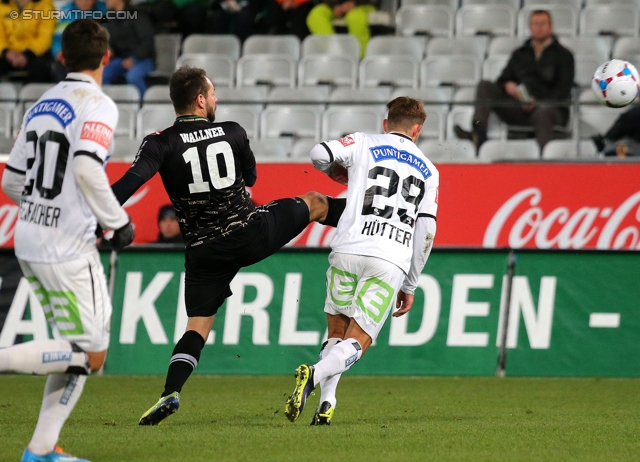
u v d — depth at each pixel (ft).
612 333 106.22
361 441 55.47
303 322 107.76
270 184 130.31
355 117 147.64
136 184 61.26
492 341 106.93
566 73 141.69
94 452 49.80
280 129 150.20
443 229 126.62
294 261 108.88
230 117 151.84
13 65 164.66
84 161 43.06
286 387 95.30
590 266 107.14
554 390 92.58
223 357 107.76
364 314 61.62
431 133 146.41
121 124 153.28
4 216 127.95
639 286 106.52
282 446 52.95
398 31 168.14
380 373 107.04
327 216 72.28
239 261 67.00
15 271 109.29
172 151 63.87
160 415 61.87
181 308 108.37
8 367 42.83
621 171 126.31
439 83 156.15
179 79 65.31
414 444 54.60
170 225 126.62
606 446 54.90
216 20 170.81
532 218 125.90
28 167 45.68
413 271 65.46
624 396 87.51
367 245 61.87
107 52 47.09
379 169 62.90
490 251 107.76
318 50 163.63
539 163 127.95
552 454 51.37
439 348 107.14
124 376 106.22
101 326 45.44
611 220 124.47
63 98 45.19
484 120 141.08
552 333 106.52
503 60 155.33
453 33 167.12
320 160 62.59
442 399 84.33
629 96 86.74
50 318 46.03
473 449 52.90
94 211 43.91
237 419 68.03
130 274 109.60
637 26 162.20
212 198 65.00
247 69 161.99
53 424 44.75
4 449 51.37
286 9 169.48
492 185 127.65
